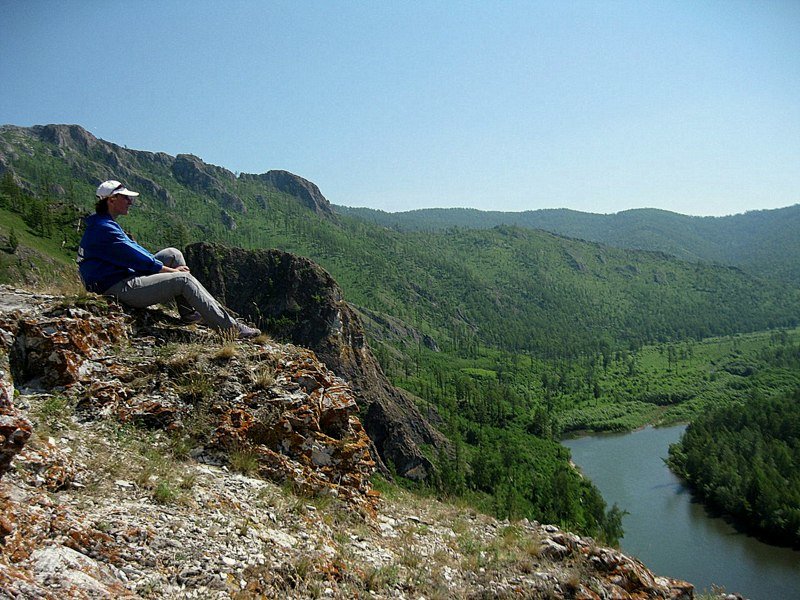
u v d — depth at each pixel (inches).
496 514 438.0
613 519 2628.0
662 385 7790.4
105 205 355.3
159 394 308.0
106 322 330.0
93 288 350.3
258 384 331.0
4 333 285.1
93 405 283.0
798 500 2807.6
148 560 190.9
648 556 2571.4
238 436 302.5
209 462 289.3
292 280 3324.3
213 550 210.8
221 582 196.1
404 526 330.0
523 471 3690.9
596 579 321.1
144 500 227.3
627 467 4084.6
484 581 283.4
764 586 2269.9
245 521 240.4
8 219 4606.3
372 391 3203.7
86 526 189.9
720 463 3484.3
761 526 2748.5
